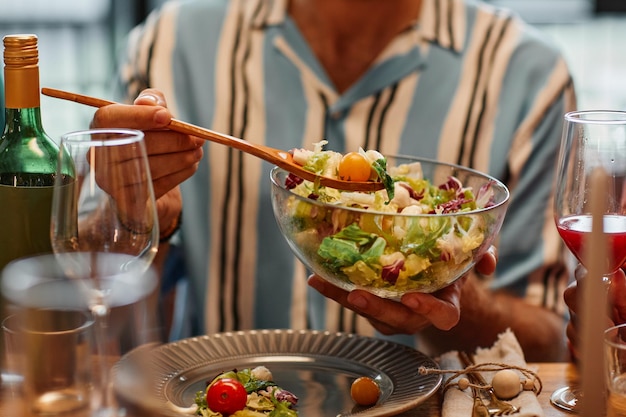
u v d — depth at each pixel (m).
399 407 0.94
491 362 1.11
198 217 1.87
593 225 0.74
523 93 1.89
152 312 1.11
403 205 1.07
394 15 1.87
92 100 1.08
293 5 1.94
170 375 1.05
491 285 1.78
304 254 1.03
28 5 3.58
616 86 3.57
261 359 1.12
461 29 1.93
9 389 0.89
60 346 0.86
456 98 1.87
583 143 1.04
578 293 1.06
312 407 0.99
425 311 1.01
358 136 1.85
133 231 0.87
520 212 1.85
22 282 0.88
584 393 0.77
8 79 1.01
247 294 1.86
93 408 0.85
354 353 1.13
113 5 3.60
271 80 1.90
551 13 3.56
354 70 1.88
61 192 0.86
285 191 1.02
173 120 1.08
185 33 1.96
